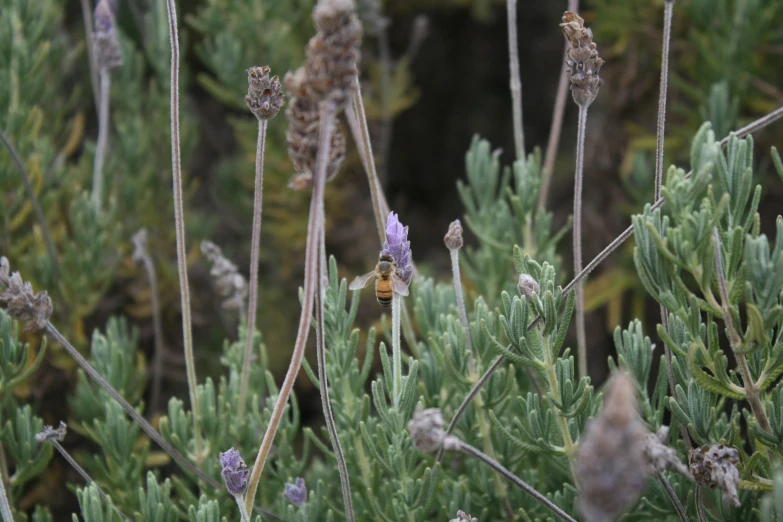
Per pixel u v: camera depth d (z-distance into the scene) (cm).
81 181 85
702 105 82
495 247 75
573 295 63
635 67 89
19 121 79
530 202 74
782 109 63
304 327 60
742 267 61
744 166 61
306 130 59
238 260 103
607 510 54
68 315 79
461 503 68
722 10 82
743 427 75
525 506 69
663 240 60
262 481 70
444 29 136
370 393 84
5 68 80
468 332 67
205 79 88
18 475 69
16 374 68
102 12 77
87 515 65
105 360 74
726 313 61
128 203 85
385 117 101
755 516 65
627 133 91
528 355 63
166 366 88
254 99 65
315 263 60
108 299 88
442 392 70
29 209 80
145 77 112
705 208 60
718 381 62
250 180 95
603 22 88
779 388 64
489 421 69
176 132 66
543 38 135
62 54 87
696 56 86
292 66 90
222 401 69
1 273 64
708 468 61
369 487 67
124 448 70
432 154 139
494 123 137
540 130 135
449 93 139
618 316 86
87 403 74
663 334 62
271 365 95
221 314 93
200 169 115
